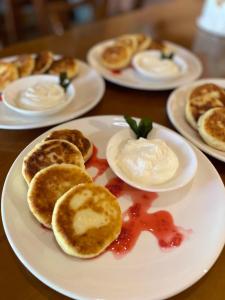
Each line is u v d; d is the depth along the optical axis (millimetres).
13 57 484
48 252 227
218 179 301
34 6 711
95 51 534
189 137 349
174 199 287
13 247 224
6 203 256
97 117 364
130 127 340
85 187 250
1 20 792
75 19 996
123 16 692
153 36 625
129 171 291
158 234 255
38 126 346
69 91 404
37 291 216
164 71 475
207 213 274
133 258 234
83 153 306
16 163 292
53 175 259
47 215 242
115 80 454
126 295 205
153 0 1059
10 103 371
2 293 213
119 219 245
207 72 524
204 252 238
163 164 290
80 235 227
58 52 535
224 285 229
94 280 214
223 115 350
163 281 217
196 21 708
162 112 417
